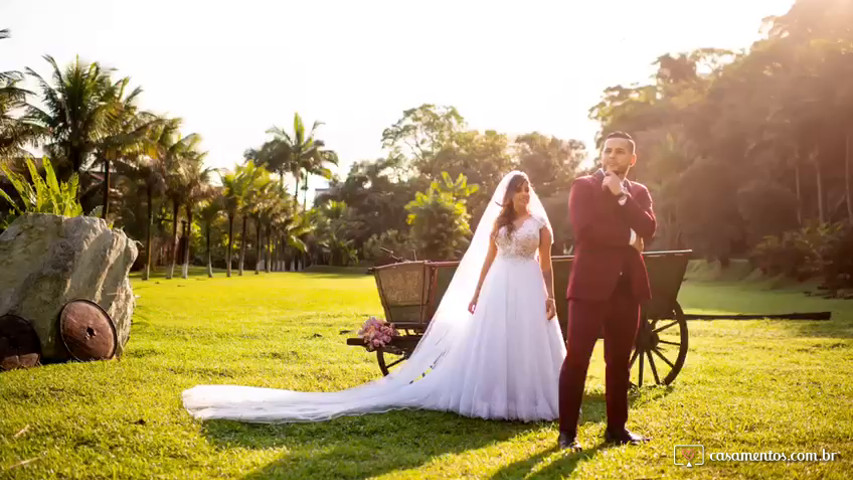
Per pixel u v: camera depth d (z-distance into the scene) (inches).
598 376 308.0
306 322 605.3
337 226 3132.4
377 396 236.7
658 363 350.3
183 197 1809.8
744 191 1895.9
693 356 382.9
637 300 178.2
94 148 1264.8
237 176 2180.1
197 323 586.9
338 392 244.8
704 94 2348.7
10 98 1004.6
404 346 272.1
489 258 232.5
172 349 397.1
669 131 2496.3
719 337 488.4
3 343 321.7
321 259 3253.0
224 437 189.9
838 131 1668.3
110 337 365.7
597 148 3046.3
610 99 3036.4
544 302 225.8
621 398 180.1
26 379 277.3
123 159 1481.3
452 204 2066.9
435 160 3152.1
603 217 173.6
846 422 200.4
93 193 1540.4
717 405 225.5
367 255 3002.0
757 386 271.7
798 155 1802.4
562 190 2906.0
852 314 726.5
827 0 2009.1
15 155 1043.3
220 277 2005.4
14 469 157.8
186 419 206.7
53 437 187.0
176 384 271.1
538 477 148.8
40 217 355.3
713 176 2007.9
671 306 269.6
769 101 2018.9
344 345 431.5
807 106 1690.5
